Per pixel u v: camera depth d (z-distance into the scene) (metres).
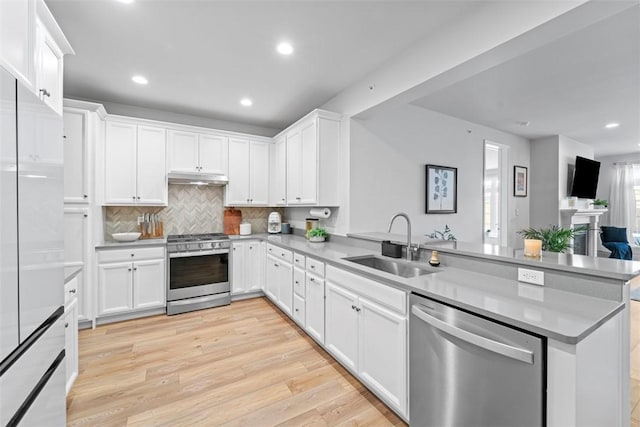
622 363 1.30
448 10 1.92
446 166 4.04
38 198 1.16
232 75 2.88
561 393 1.02
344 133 3.21
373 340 1.88
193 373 2.18
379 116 3.38
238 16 2.00
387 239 2.64
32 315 1.10
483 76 2.90
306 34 2.21
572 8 1.42
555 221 5.26
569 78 2.92
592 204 6.12
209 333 2.87
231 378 2.12
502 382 1.17
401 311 1.65
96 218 3.04
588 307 1.24
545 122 4.43
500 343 1.16
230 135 4.05
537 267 1.57
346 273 2.15
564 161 5.36
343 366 2.27
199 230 4.17
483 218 4.55
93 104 2.88
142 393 1.95
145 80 2.98
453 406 1.36
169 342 2.68
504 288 1.53
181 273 3.44
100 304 3.03
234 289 3.82
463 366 1.31
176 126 3.69
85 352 2.48
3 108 0.91
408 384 1.62
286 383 2.07
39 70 1.54
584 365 1.04
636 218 6.95
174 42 2.31
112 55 2.50
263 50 2.43
